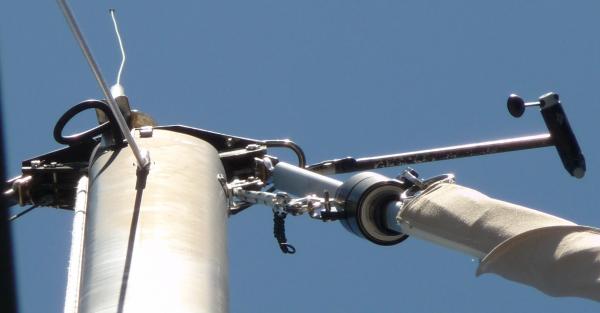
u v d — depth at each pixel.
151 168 22.22
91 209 21.31
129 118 26.45
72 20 19.28
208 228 20.30
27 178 26.84
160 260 18.39
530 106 24.12
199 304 17.42
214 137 27.59
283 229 23.39
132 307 17.09
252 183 25.84
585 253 15.62
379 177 21.50
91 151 27.42
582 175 24.34
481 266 16.62
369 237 21.12
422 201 18.53
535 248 16.25
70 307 18.50
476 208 17.62
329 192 23.30
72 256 19.97
